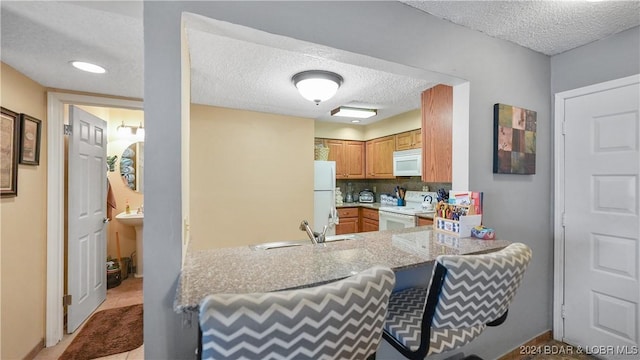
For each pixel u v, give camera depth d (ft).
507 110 5.84
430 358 5.11
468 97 5.39
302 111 10.99
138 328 7.70
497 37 5.77
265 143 11.16
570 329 6.57
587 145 6.26
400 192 14.03
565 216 6.63
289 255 3.98
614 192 5.91
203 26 3.49
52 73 6.16
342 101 9.78
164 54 3.08
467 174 5.41
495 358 5.92
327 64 6.43
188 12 3.21
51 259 7.00
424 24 4.84
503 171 5.78
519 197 6.23
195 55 5.89
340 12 4.11
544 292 6.77
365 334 2.42
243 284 2.89
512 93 6.05
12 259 5.82
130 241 11.66
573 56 6.41
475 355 5.27
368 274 2.43
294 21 3.80
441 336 3.27
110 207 11.04
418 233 5.41
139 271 11.24
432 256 3.91
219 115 10.37
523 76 6.25
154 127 3.00
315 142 14.53
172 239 3.03
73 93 7.32
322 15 3.98
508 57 5.98
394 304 4.01
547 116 6.77
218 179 10.37
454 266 2.80
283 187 11.48
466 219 5.02
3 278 5.60
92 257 8.50
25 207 6.22
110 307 8.86
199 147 10.08
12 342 5.84
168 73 3.08
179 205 3.07
